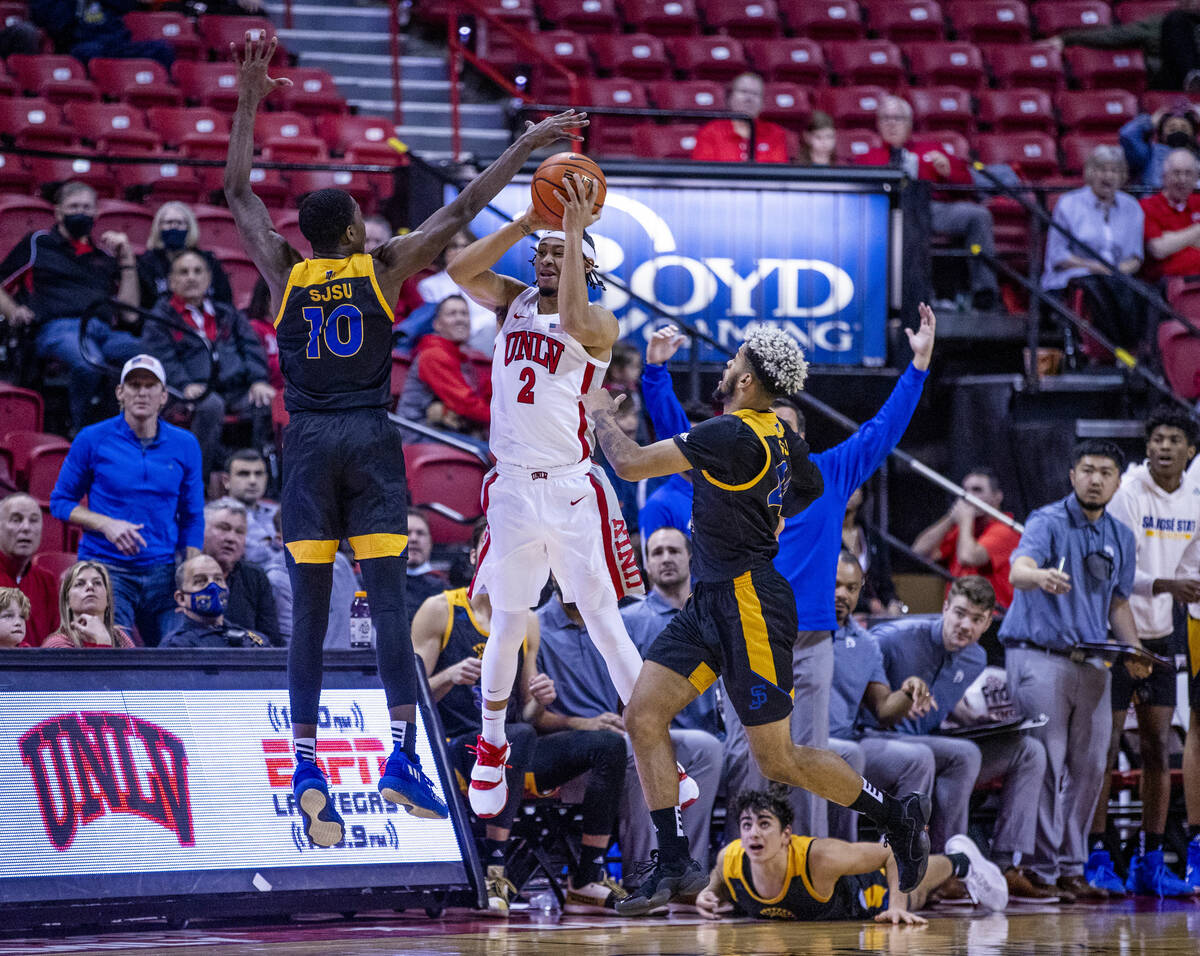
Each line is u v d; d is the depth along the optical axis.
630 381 18.11
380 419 9.45
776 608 10.08
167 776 11.61
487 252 9.90
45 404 20.28
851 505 18.30
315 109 28.95
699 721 15.02
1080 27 34.19
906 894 13.35
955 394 22.94
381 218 21.19
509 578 10.34
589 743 13.72
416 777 9.29
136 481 15.80
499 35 31.23
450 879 12.22
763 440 10.12
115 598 15.36
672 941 10.78
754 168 21.55
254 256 9.70
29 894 10.73
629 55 30.98
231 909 11.35
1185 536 16.98
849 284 21.86
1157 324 22.30
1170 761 17.67
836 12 33.00
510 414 10.30
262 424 19.19
